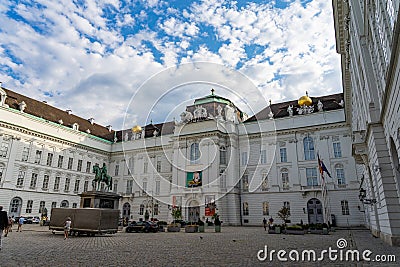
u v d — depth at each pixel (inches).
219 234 1010.7
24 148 1860.2
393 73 450.6
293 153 1785.2
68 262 382.6
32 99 2121.1
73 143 2144.4
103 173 1366.9
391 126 537.3
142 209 2025.1
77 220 874.8
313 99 1950.1
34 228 1246.3
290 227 1004.6
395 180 594.6
